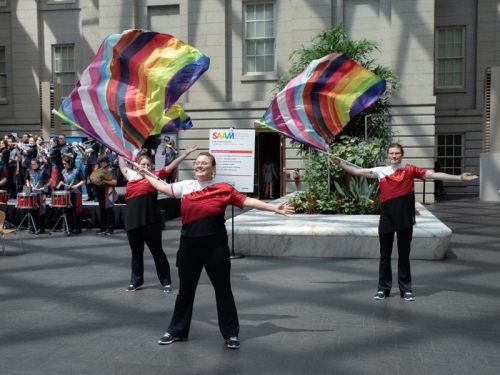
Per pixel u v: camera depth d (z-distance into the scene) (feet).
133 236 25.16
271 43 70.79
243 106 70.13
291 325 20.17
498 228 44.75
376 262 31.42
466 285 26.08
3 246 35.12
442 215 54.29
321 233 32.63
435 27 78.64
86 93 20.83
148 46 21.38
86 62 79.92
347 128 48.57
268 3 70.38
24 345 18.39
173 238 41.93
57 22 82.33
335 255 32.78
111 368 16.30
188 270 17.83
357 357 17.01
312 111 24.71
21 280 28.14
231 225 33.73
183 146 71.20
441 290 25.16
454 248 35.58
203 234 17.39
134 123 21.29
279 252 33.22
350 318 20.99
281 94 24.49
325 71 24.40
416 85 65.72
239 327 18.66
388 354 17.26
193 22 70.85
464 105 78.33
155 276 28.91
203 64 21.53
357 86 24.79
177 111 27.20
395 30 65.92
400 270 23.59
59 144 48.75
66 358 17.15
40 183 45.52
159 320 21.06
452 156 79.46
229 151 31.89
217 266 17.47
